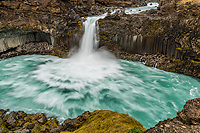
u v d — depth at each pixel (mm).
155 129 6895
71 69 23359
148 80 19906
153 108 14297
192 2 21406
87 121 10859
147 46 24484
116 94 16828
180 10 21719
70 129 10594
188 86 18266
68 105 14969
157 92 17109
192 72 20297
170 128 6602
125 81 19750
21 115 12625
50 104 15078
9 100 15641
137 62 25500
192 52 19953
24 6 26000
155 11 26734
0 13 24500
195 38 19156
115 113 10852
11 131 10547
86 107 14727
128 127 8227
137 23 24875
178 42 21125
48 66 24484
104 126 8914
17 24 25750
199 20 18844
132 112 13758
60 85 18766
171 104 14930
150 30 23703
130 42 25828
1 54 26797
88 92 17297
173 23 21422
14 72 22250
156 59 23500
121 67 24000
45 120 12492
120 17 26562
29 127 11180
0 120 11578
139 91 17391
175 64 21703
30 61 26359
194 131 6188
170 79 19984
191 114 7059
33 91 17391
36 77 20812
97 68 23734
